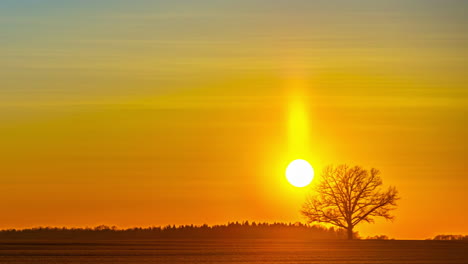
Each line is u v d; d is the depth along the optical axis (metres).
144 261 104.38
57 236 196.12
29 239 180.88
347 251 128.00
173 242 166.75
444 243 156.50
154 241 173.62
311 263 102.56
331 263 103.00
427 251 128.62
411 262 104.94
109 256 113.06
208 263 101.50
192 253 121.00
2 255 113.69
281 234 199.38
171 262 102.81
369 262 104.44
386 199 167.62
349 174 168.38
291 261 105.25
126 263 100.94
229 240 181.38
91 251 125.00
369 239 174.25
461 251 128.62
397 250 130.75
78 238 191.88
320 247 139.88
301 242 161.62
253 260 107.19
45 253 118.56
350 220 168.50
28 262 101.38
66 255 114.62
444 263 103.81
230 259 108.69
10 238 186.50
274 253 121.62
